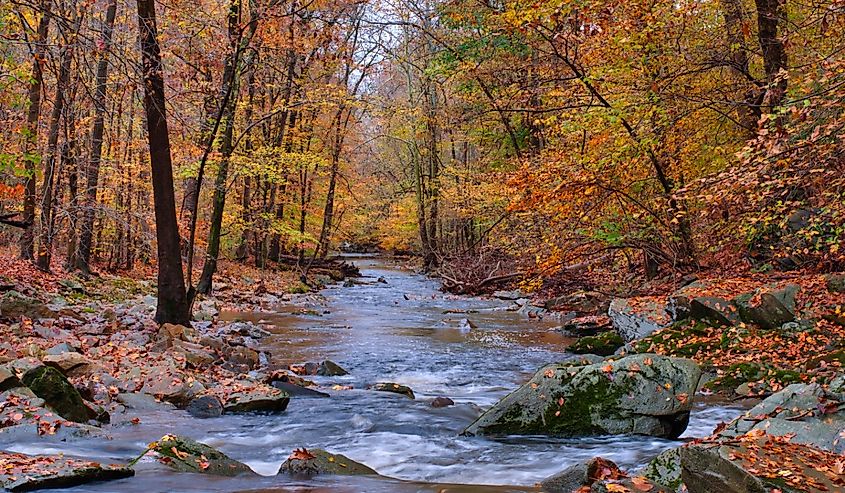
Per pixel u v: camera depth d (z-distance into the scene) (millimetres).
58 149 16328
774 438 4613
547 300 20188
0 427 5879
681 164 14492
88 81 13180
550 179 14352
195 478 4961
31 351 8328
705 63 13070
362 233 53344
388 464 5988
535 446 6488
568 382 7062
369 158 47969
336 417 7824
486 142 28891
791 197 9641
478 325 17109
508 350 13406
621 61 13227
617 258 20109
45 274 17188
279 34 15773
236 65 14836
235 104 17891
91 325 11969
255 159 21391
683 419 6656
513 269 25453
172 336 10992
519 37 18000
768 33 12547
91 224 20031
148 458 5254
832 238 10227
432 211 36469
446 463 5980
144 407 7809
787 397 5562
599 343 12820
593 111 13070
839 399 5324
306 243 33000
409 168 45188
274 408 8078
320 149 31438
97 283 19047
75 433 6191
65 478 4562
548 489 4844
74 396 6781
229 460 5582
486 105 20922
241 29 14125
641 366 6906
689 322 11234
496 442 6707
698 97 12203
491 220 27062
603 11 12180
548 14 12523
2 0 10641
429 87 31500
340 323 17266
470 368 11633
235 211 26594
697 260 14867
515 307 20984
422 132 33219
